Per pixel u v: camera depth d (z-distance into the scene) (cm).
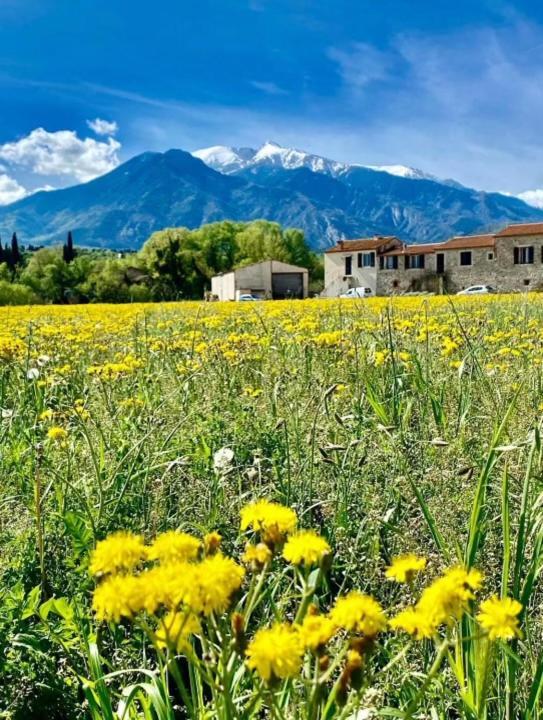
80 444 453
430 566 297
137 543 150
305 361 662
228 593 140
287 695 192
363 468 384
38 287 9475
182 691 165
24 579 316
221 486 366
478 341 662
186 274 9969
